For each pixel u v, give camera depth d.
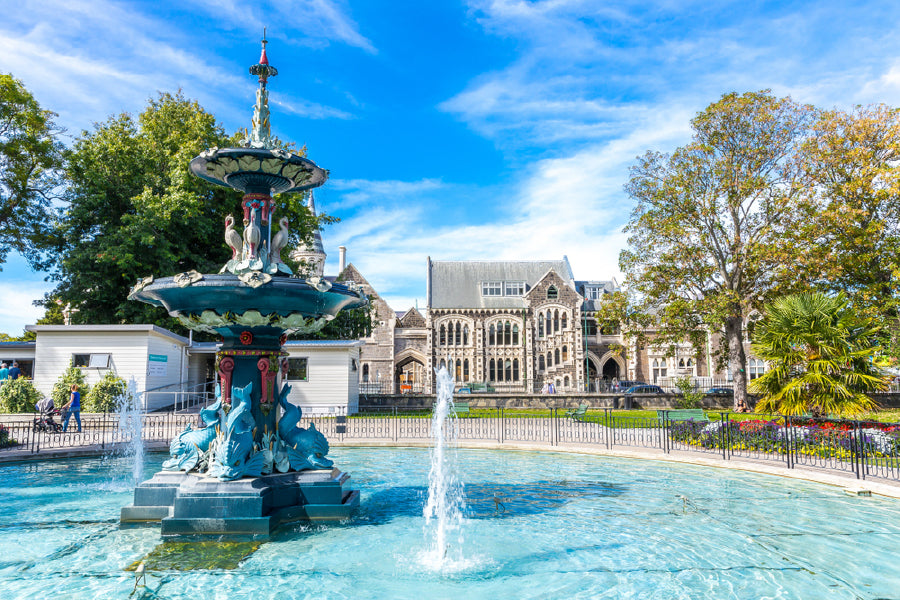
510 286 64.31
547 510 9.83
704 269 34.34
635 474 13.48
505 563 7.04
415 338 63.06
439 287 64.00
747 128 33.41
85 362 26.56
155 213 28.56
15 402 24.27
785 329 18.14
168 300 8.90
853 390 17.25
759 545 7.77
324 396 30.95
